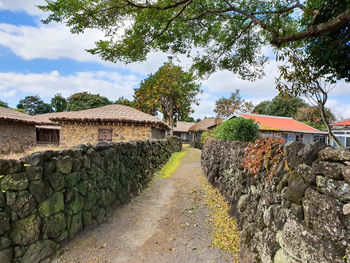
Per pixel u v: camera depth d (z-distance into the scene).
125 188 5.06
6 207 2.17
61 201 2.84
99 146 4.03
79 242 3.03
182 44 6.08
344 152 1.47
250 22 5.56
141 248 3.04
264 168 2.78
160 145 10.81
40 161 2.57
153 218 4.13
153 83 28.48
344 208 1.42
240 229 3.37
